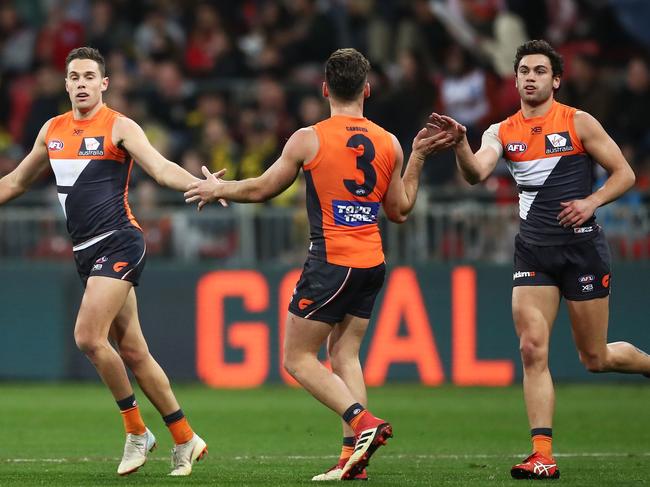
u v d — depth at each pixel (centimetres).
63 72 6781
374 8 6706
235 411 4253
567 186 2653
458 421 3966
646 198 4994
